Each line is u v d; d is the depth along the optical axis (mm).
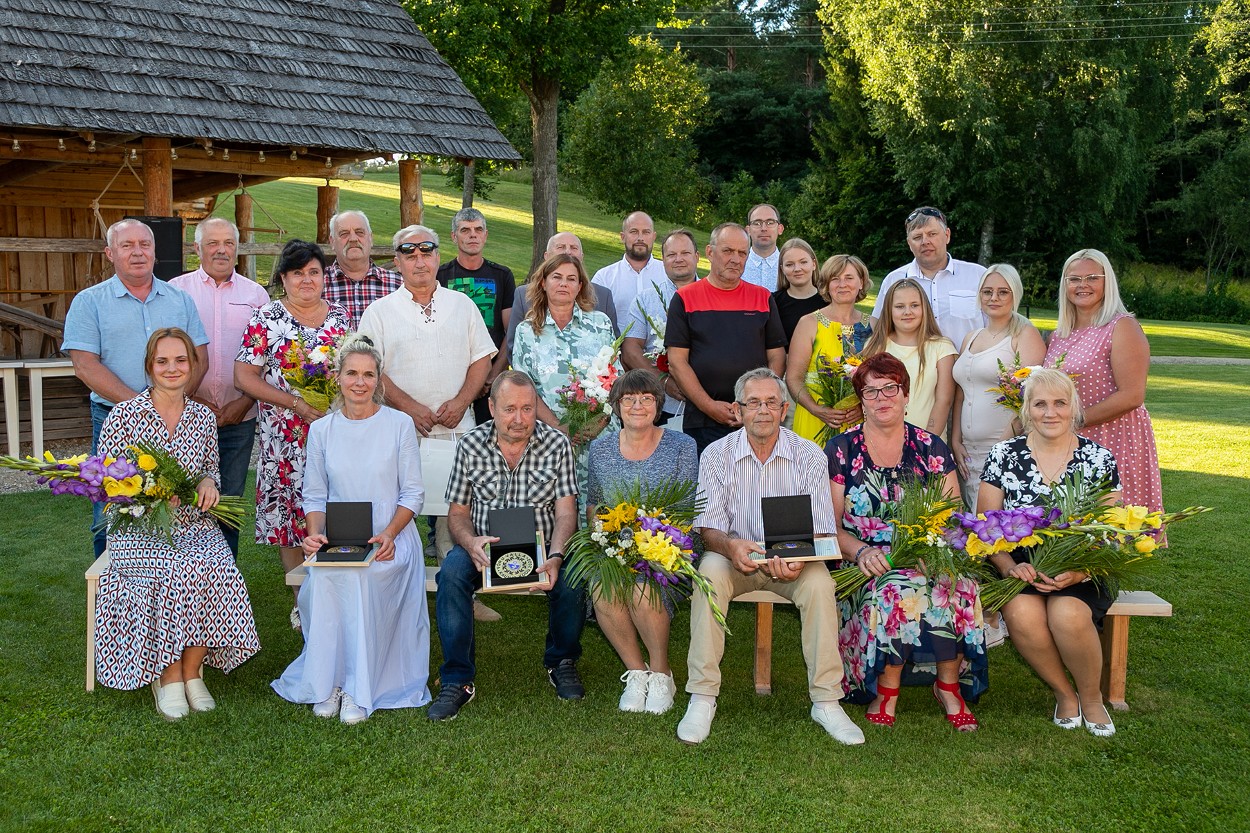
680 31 51625
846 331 4930
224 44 9500
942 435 4648
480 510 4191
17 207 10578
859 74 37750
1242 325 32625
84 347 4492
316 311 4816
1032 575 3709
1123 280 37000
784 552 3723
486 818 3080
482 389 5191
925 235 5141
